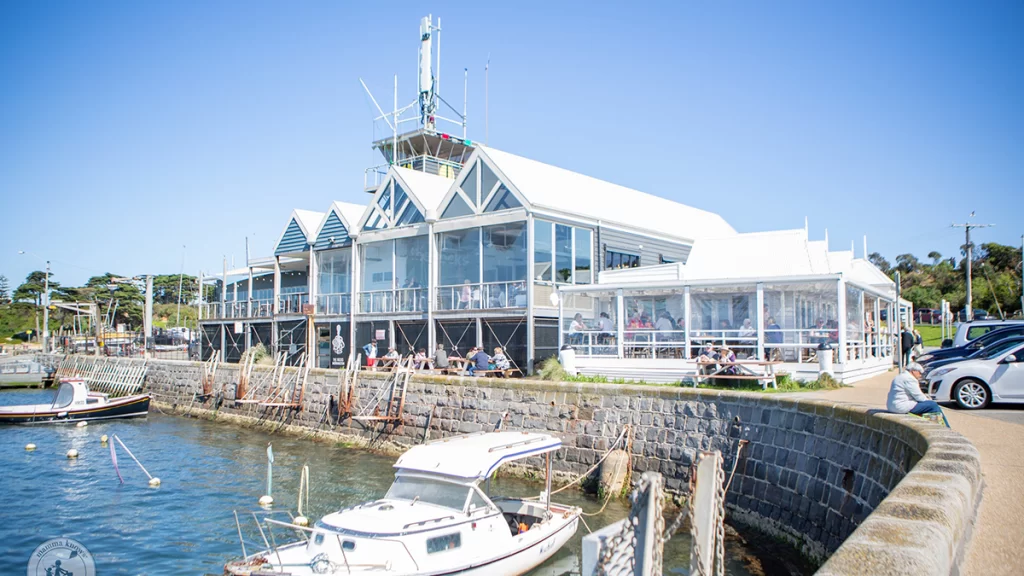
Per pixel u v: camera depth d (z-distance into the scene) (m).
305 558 12.49
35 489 21.14
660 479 5.21
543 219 29.70
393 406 26.36
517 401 22.72
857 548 4.65
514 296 29.39
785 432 16.22
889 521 5.35
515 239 29.70
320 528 12.73
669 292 24.81
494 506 13.84
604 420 20.52
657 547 5.12
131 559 15.43
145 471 23.33
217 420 35.72
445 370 28.22
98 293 96.56
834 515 13.79
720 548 5.63
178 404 40.16
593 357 25.42
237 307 46.75
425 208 32.84
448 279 32.12
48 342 75.12
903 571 4.21
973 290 70.69
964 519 6.30
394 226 34.56
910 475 7.22
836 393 19.44
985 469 9.87
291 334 40.38
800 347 22.33
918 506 5.80
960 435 9.91
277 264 42.53
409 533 12.24
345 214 37.97
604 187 38.28
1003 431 13.11
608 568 5.18
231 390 35.94
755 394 17.66
